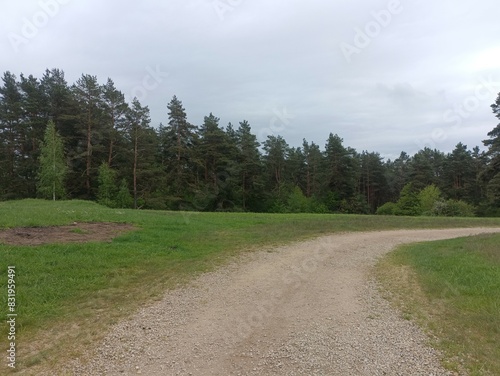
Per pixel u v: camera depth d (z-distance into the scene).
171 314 6.17
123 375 4.21
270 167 56.53
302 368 4.39
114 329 5.50
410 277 8.78
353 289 7.87
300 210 54.53
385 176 74.44
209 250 11.44
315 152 64.94
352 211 57.97
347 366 4.44
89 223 13.70
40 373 4.24
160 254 10.29
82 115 38.88
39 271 7.72
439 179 66.50
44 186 34.28
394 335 5.39
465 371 4.33
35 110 43.09
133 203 40.50
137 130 39.91
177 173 46.72
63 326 5.55
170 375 4.21
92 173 40.12
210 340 5.16
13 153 44.53
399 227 20.78
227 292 7.45
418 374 4.26
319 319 6.02
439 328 5.63
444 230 20.09
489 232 17.55
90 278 7.77
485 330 5.45
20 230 11.27
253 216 21.55
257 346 4.98
